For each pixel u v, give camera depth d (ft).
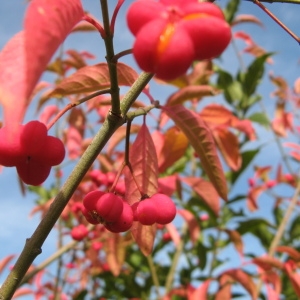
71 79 0.40
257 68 0.92
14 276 0.31
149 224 0.36
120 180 0.54
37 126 0.31
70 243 0.72
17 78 0.21
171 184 0.65
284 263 0.69
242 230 0.85
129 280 0.99
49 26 0.23
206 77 0.75
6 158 0.31
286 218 0.85
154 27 0.23
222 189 0.49
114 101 0.32
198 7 0.24
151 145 0.44
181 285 0.92
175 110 0.45
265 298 0.87
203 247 0.92
